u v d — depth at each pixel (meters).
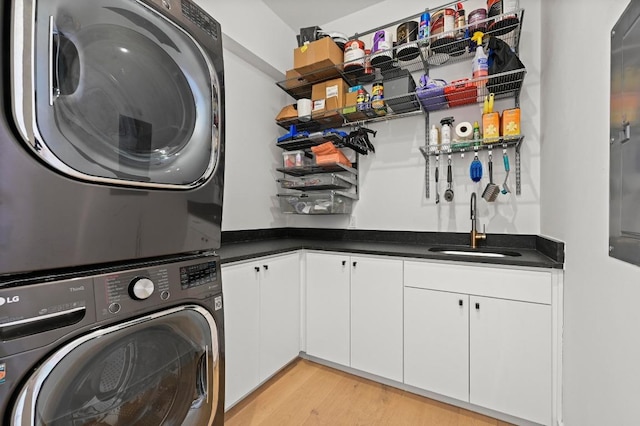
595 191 0.97
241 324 1.59
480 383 1.53
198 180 1.03
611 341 0.84
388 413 1.58
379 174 2.42
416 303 1.69
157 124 0.91
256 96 2.49
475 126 1.91
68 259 0.70
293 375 1.94
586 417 1.04
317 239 2.60
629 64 0.72
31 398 0.64
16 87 0.62
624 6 0.76
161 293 0.90
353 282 1.90
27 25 0.63
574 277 1.18
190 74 1.01
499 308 1.48
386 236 2.36
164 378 0.94
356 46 2.15
